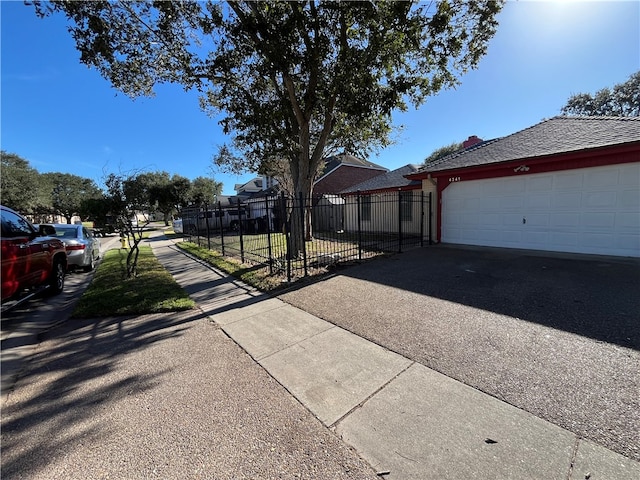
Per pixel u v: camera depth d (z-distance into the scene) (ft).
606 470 5.57
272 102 30.76
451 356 10.11
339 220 60.03
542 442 6.33
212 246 43.16
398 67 26.08
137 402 8.52
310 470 5.99
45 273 18.08
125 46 23.15
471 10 22.89
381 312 14.57
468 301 15.30
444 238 36.29
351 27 24.99
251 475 5.95
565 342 10.55
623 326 11.46
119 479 5.99
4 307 14.56
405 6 21.17
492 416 7.21
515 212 29.66
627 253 23.50
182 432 7.25
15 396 9.02
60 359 11.34
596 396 7.69
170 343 12.41
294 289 19.38
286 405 8.10
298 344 11.78
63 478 6.07
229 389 8.96
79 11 19.56
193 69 26.78
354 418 7.44
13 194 91.35
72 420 7.85
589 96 84.94
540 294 15.66
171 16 22.72
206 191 131.44
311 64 24.75
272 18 22.84
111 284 22.39
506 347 10.46
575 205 25.82
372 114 25.89
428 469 5.85
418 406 7.74
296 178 33.37
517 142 32.37
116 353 11.68
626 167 23.16
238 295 19.01
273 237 48.60
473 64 26.55
